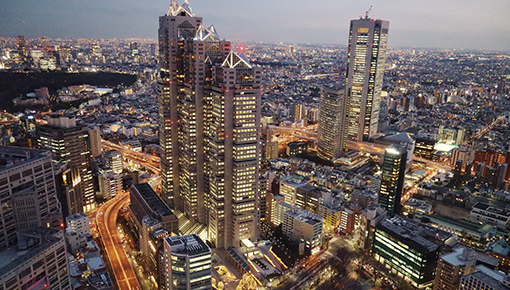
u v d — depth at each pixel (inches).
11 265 7273.6
